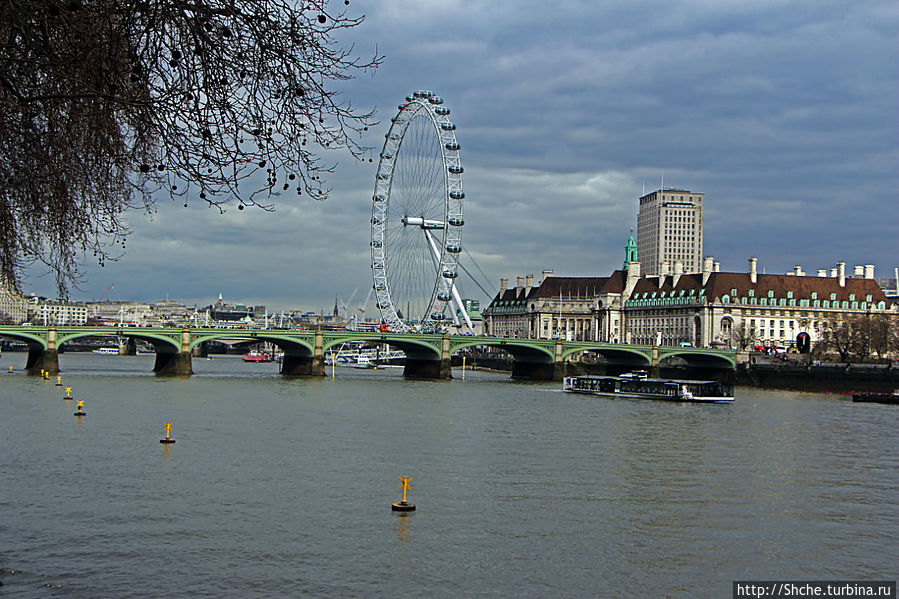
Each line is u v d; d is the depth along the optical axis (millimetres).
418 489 64312
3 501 57281
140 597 41062
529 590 44094
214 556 47312
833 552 52000
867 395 165250
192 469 69250
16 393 130625
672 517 58688
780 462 81125
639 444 90812
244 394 139500
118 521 53406
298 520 54875
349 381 186625
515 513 58250
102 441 82000
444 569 46594
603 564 48375
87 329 185125
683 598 43781
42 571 44094
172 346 192125
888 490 68938
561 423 108750
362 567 46438
